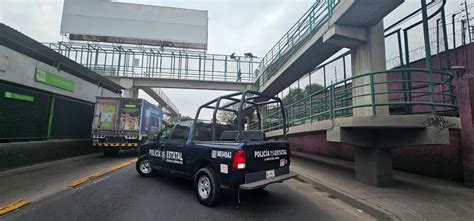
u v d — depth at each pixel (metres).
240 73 28.80
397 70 6.30
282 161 5.95
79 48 27.33
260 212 4.97
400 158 9.29
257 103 7.28
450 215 4.57
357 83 9.67
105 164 10.53
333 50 12.12
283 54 16.14
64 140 12.55
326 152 14.02
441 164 7.80
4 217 4.46
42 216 4.53
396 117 6.09
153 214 4.73
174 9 33.62
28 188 6.41
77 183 6.90
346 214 4.97
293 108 12.35
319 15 11.24
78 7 31.53
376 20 9.12
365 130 7.11
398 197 5.67
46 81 11.83
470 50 7.88
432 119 6.23
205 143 5.81
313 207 5.35
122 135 13.05
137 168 8.16
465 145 6.76
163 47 31.83
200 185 5.55
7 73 9.66
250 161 5.11
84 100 15.22
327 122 7.82
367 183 7.01
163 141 7.32
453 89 7.14
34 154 10.32
